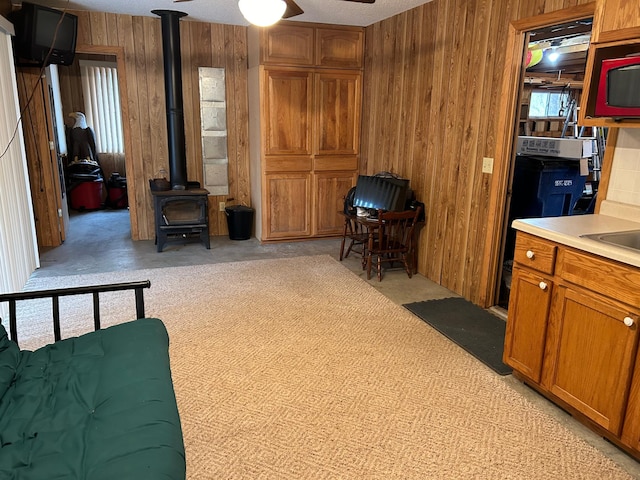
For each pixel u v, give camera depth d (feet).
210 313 11.14
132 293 12.25
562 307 7.06
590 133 17.76
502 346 9.70
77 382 5.23
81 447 4.17
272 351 9.36
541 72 17.06
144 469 3.74
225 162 18.60
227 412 7.36
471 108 11.71
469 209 12.07
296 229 18.04
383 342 9.83
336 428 7.02
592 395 6.68
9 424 4.54
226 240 18.31
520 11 10.03
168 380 5.25
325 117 17.33
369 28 16.66
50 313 10.93
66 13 13.94
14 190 12.55
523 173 13.75
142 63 16.81
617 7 7.02
